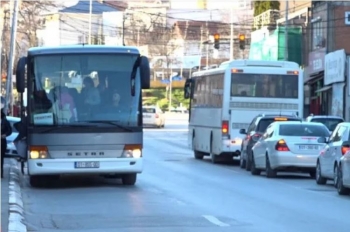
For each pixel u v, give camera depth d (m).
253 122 56.34
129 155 39.12
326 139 42.81
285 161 46.78
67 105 38.94
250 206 32.47
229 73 59.12
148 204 33.00
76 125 38.69
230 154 60.38
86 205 32.66
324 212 30.48
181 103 191.38
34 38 100.31
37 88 39.00
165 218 28.30
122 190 39.34
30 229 25.61
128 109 39.25
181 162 63.62
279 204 33.34
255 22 144.50
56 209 31.34
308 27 115.69
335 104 96.56
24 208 31.58
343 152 38.56
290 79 59.41
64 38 162.25
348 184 36.34
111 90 39.25
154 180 45.72
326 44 104.62
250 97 59.16
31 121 38.78
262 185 43.00
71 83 39.16
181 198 35.59
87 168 38.72
